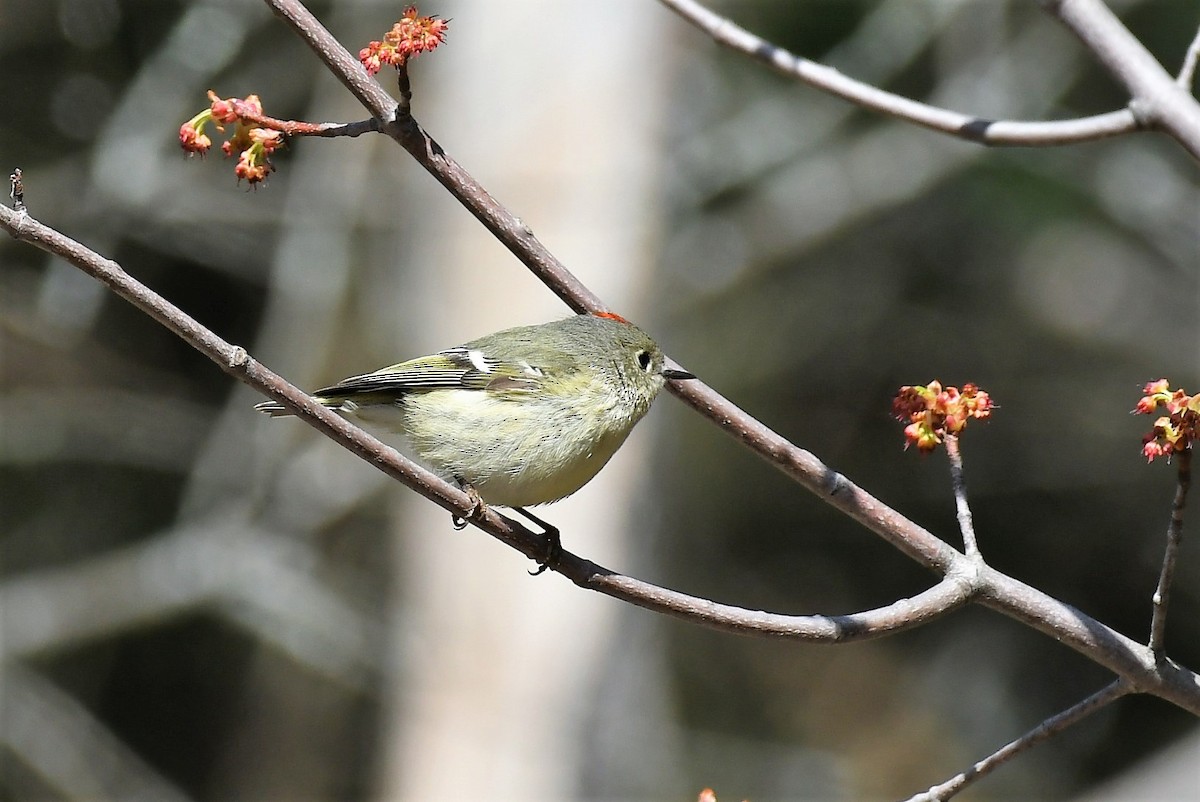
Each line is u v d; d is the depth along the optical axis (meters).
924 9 15.32
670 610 4.98
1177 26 14.48
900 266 17.30
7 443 15.64
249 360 4.59
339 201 15.33
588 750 11.73
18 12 15.71
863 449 17.27
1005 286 17.08
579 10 11.91
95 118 15.91
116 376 16.47
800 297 17.31
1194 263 15.60
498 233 5.52
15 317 15.34
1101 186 15.49
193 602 14.64
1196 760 14.68
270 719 16.89
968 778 4.91
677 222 15.30
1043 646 17.12
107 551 16.45
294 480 14.80
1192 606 16.56
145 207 15.15
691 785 15.24
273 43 16.05
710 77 15.77
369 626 14.15
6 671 14.94
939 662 17.11
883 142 15.88
